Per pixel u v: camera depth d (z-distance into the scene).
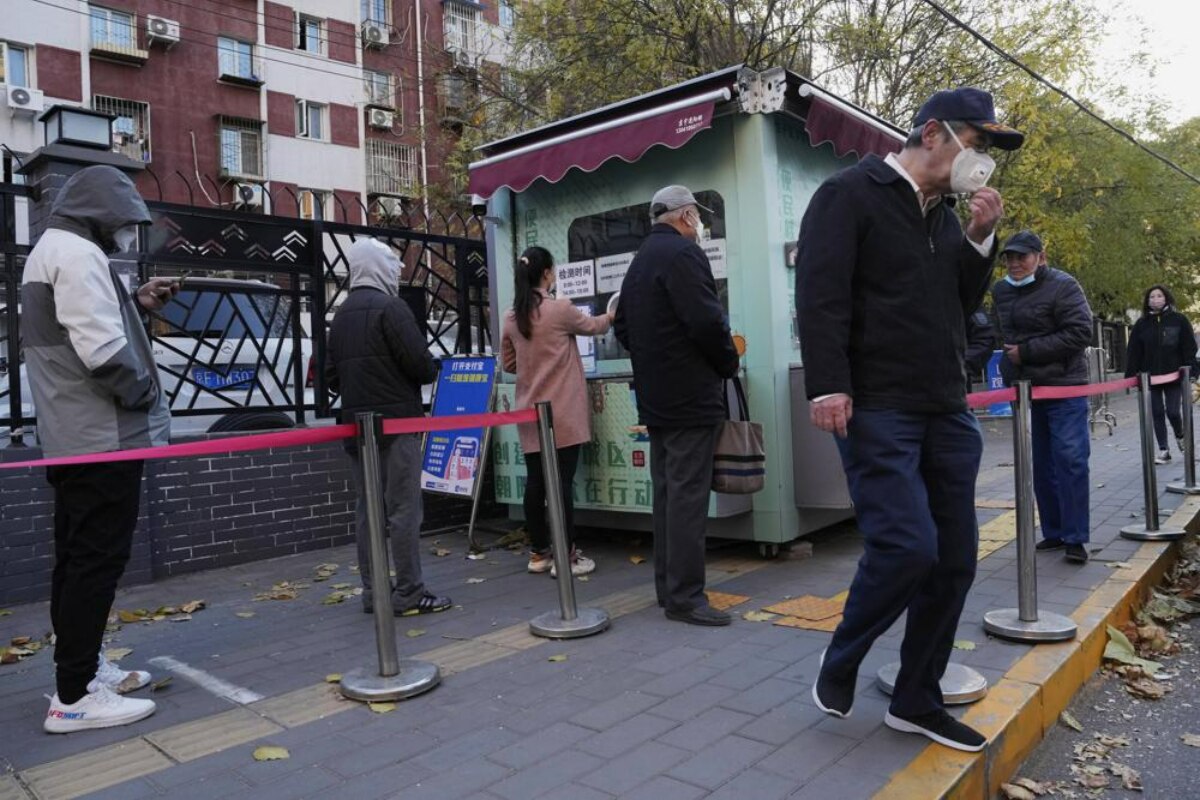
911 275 2.68
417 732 3.01
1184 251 25.83
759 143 5.07
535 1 15.26
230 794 2.60
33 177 5.62
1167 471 8.38
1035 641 3.66
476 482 6.08
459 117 18.38
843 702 2.90
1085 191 19.83
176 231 5.75
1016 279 5.21
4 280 5.09
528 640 3.99
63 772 2.79
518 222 6.36
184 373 6.10
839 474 5.08
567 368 5.03
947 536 2.78
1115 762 3.13
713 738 2.86
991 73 14.23
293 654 3.97
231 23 24.83
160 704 3.38
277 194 25.28
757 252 5.10
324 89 26.53
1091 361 8.73
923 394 2.68
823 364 2.65
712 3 13.43
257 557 5.97
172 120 23.91
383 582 3.42
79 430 3.14
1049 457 5.21
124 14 23.05
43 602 5.05
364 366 4.39
